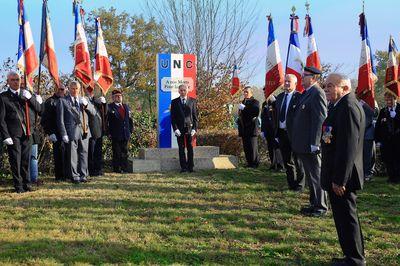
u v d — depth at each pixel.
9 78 8.64
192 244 5.56
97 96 12.01
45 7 10.18
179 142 11.34
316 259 5.11
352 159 4.54
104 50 12.02
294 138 7.13
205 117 18.25
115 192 8.63
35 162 9.79
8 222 6.45
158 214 6.99
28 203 7.63
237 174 10.93
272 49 11.16
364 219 6.86
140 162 11.59
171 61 12.50
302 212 7.14
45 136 10.97
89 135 10.33
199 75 19.83
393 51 11.20
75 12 11.02
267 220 6.71
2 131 8.46
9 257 4.96
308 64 10.94
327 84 4.87
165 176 10.65
